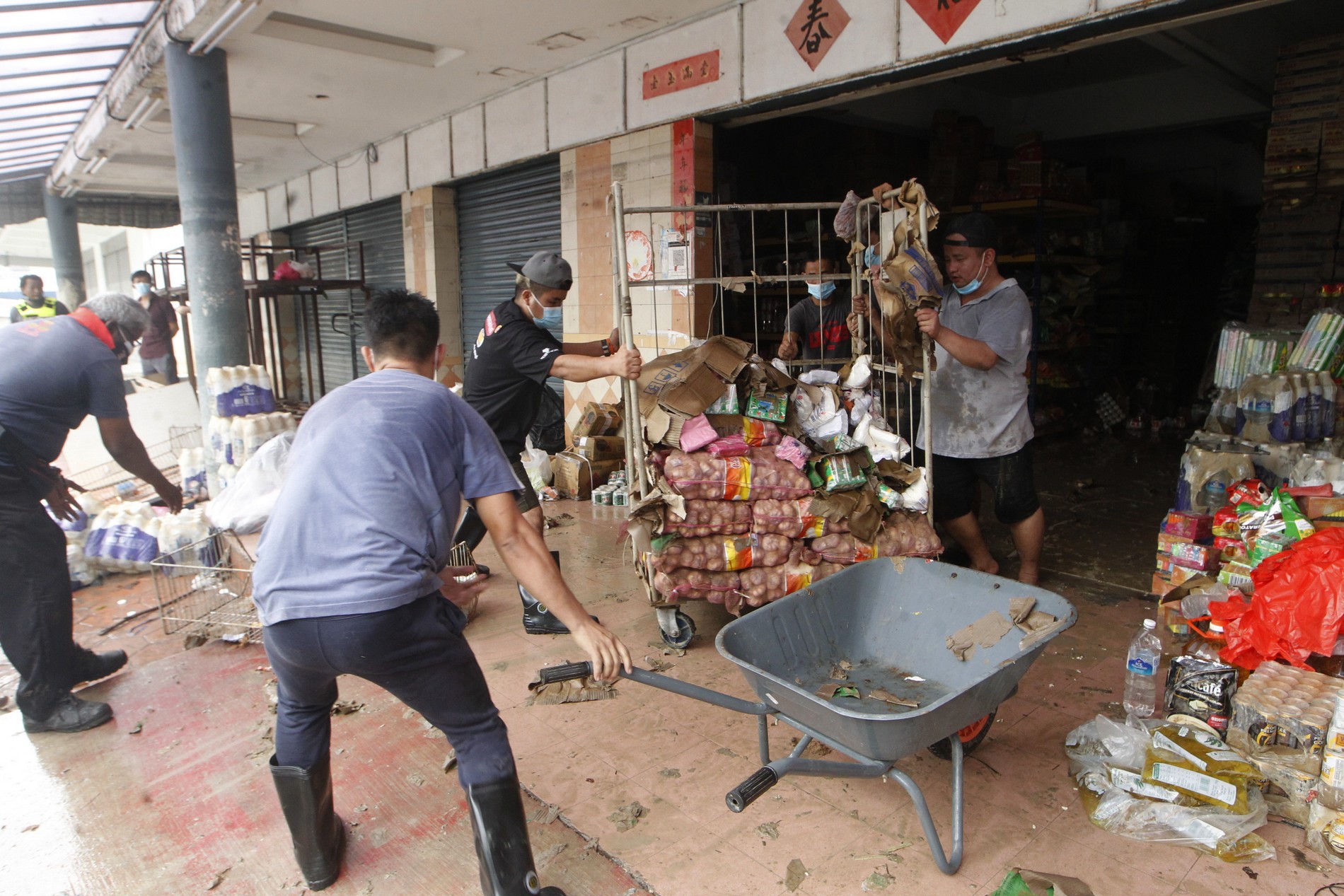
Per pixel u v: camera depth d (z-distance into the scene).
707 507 3.42
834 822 2.45
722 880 2.23
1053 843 2.32
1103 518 5.37
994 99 8.59
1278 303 5.66
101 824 2.59
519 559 2.02
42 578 3.05
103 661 3.51
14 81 6.85
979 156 7.29
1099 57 7.21
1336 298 5.22
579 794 2.63
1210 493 3.66
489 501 2.01
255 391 6.04
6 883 2.33
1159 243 8.45
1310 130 5.41
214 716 3.23
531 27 5.65
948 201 7.28
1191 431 7.99
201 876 2.34
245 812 2.63
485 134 7.67
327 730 2.22
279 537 1.87
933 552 3.52
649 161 5.97
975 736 2.70
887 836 2.38
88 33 6.06
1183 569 3.63
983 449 3.92
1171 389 8.51
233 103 7.68
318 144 9.46
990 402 3.87
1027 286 7.54
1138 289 8.45
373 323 2.11
